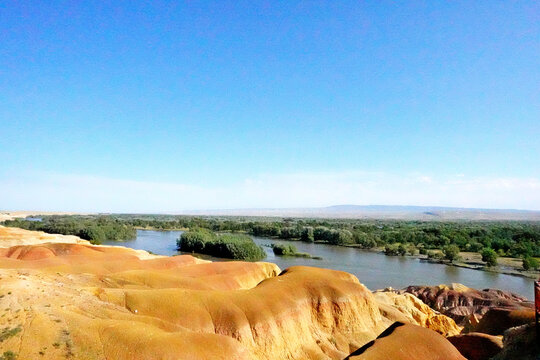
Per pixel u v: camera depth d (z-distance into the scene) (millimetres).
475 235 141500
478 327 45031
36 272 33500
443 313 58281
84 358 19797
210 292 34625
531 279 78125
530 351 25141
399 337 27062
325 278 42844
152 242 130625
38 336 20453
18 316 21844
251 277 50188
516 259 101500
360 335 39312
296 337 35344
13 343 19703
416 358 25156
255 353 31203
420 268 87938
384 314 47000
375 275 80250
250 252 96625
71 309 24844
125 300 30109
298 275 43094
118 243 125938
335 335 38469
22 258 56125
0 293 23906
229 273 48406
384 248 120750
